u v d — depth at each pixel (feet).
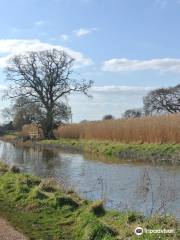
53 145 195.62
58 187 58.34
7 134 341.21
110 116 274.16
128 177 79.92
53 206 46.75
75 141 190.60
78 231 37.88
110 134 160.04
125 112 319.68
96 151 142.41
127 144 135.74
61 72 230.48
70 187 61.31
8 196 54.03
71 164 111.14
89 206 43.83
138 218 39.63
